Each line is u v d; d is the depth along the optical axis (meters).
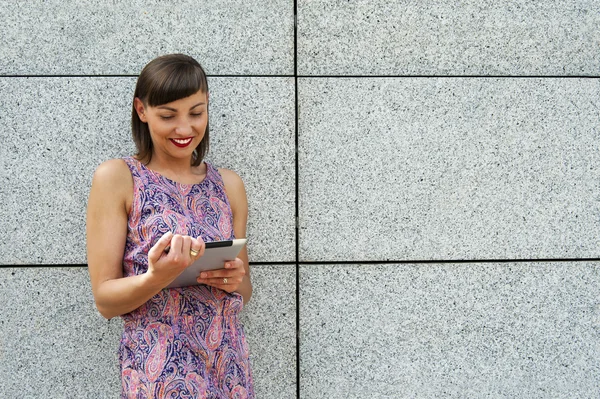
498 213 2.75
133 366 1.97
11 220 2.60
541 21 2.76
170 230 2.00
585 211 2.76
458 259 2.73
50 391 2.60
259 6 2.67
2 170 2.59
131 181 2.06
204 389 1.95
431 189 2.72
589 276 2.75
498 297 2.75
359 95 2.70
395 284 2.71
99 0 2.63
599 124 2.75
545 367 2.76
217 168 2.40
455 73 2.74
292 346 2.68
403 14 2.71
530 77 2.75
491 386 2.74
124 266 2.06
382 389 2.71
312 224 2.69
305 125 2.68
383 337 2.71
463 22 2.74
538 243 2.76
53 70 2.62
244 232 2.42
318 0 2.69
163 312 1.99
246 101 2.66
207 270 1.95
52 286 2.61
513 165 2.75
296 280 2.69
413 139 2.71
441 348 2.73
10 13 2.61
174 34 2.65
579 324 2.76
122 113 2.63
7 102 2.59
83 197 2.62
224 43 2.66
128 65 2.64
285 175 2.67
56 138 2.61
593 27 2.77
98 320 2.62
